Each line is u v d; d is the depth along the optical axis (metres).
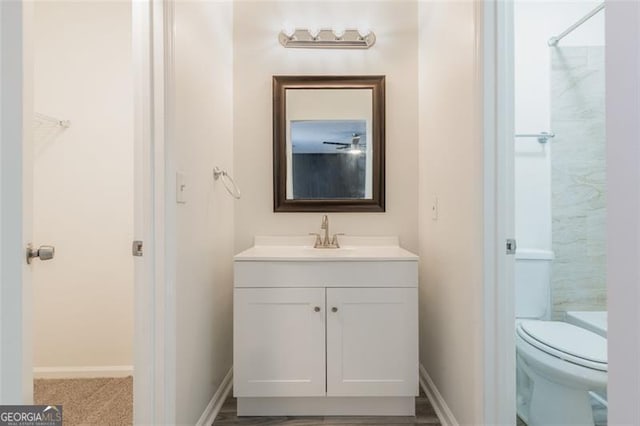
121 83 2.19
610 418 0.56
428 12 1.93
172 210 1.23
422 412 1.71
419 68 2.12
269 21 2.13
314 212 2.13
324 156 2.12
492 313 1.24
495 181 1.25
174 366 1.23
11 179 0.70
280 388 1.59
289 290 1.60
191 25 1.43
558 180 2.04
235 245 2.12
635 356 0.52
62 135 2.17
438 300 1.76
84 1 2.18
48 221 2.17
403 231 2.13
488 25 1.25
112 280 2.19
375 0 2.14
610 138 0.56
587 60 2.04
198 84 1.53
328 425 1.59
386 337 1.60
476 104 1.28
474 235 1.30
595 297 2.02
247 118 2.13
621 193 0.54
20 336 0.71
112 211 2.19
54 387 2.04
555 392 1.42
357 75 2.12
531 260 1.98
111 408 1.80
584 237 2.03
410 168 2.14
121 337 2.19
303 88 2.11
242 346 1.60
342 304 1.60
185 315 1.35
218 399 1.78
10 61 0.69
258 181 2.13
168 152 1.22
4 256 0.70
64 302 2.17
